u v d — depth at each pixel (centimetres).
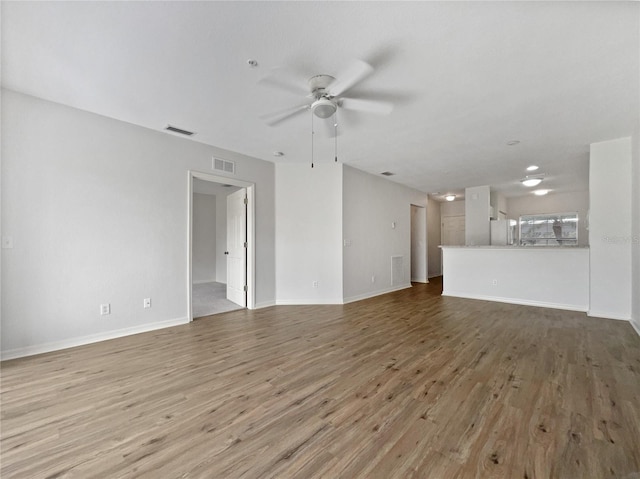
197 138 366
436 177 580
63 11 165
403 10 166
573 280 445
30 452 142
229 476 127
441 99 267
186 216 369
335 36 187
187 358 257
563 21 173
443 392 197
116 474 128
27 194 263
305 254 481
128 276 321
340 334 323
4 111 251
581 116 303
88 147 295
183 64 215
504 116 303
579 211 724
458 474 127
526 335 319
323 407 180
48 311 273
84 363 246
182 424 164
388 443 148
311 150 413
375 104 240
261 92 254
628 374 221
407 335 319
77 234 289
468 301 509
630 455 137
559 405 180
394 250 626
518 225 808
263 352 271
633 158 354
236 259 486
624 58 207
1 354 251
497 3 160
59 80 238
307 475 128
